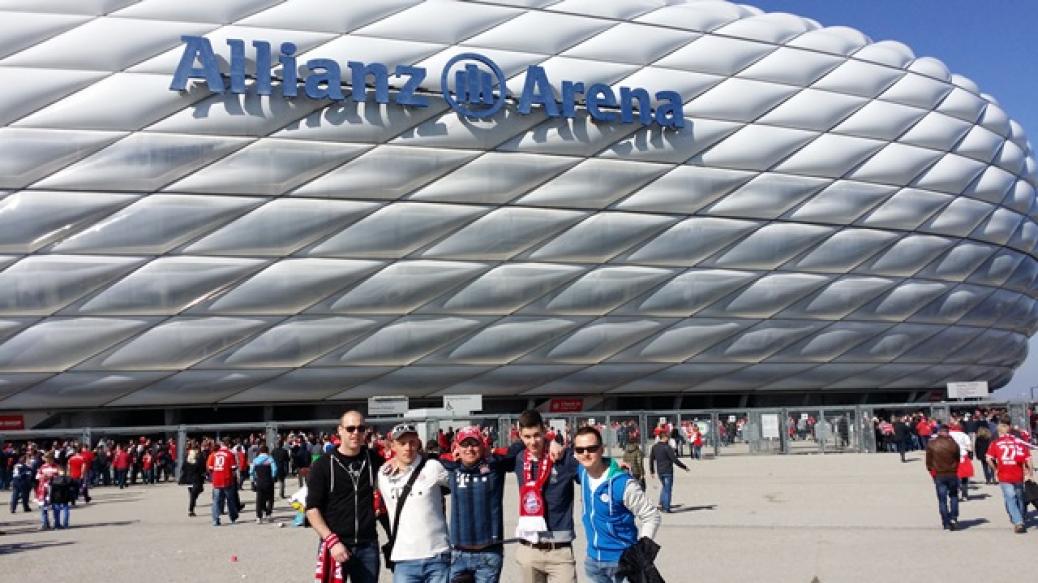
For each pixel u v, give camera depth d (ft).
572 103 78.33
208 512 51.49
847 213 89.04
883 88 92.63
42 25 68.90
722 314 86.53
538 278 79.20
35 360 69.67
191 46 69.56
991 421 76.89
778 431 85.46
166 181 69.92
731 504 45.85
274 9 73.31
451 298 77.61
